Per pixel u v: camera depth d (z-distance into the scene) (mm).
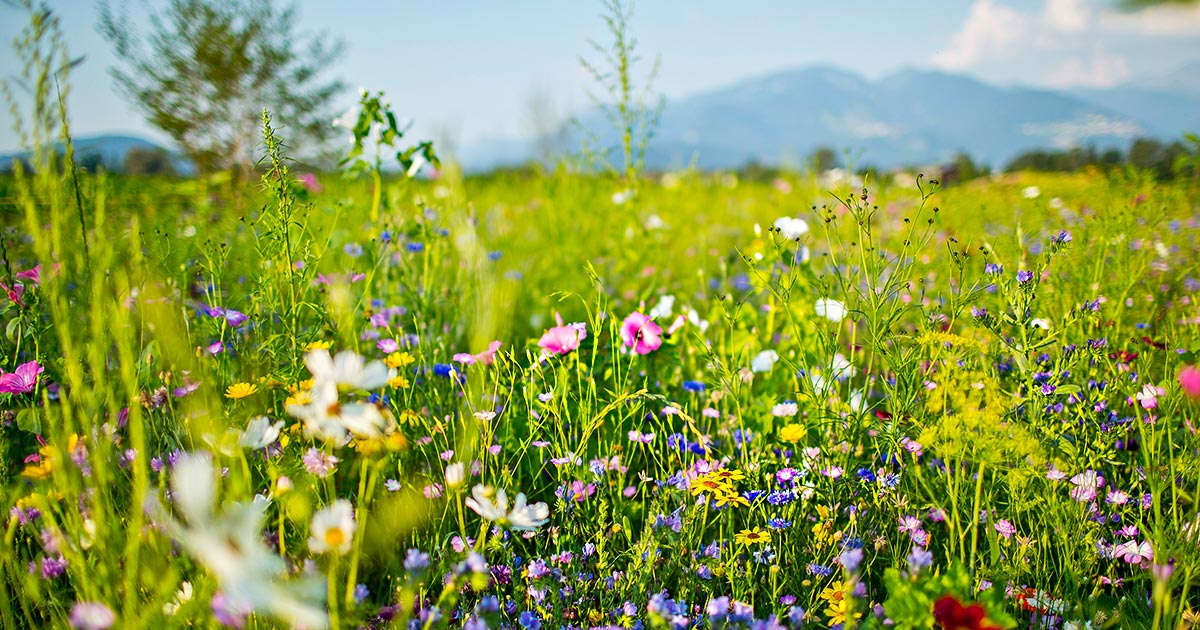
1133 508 2076
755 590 1881
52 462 1375
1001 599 1628
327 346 2268
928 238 2170
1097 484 1930
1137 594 1808
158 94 6789
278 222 2270
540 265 4855
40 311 2021
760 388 3004
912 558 1425
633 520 2225
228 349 2354
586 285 4512
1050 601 1715
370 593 1815
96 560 1348
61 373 1753
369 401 1909
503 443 2420
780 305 3207
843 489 2086
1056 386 2039
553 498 2299
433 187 4281
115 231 1988
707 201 8805
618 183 5434
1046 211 3910
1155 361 2578
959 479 1807
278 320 2508
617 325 2836
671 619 1502
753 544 2033
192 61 6793
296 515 1285
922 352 2037
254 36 7133
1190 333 2750
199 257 2842
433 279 3326
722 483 1848
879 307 2084
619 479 2223
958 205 5055
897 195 5617
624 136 4852
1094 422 2082
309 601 1223
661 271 4902
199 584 1245
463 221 3467
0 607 1371
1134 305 3193
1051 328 2383
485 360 2289
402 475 2020
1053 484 1846
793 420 2691
